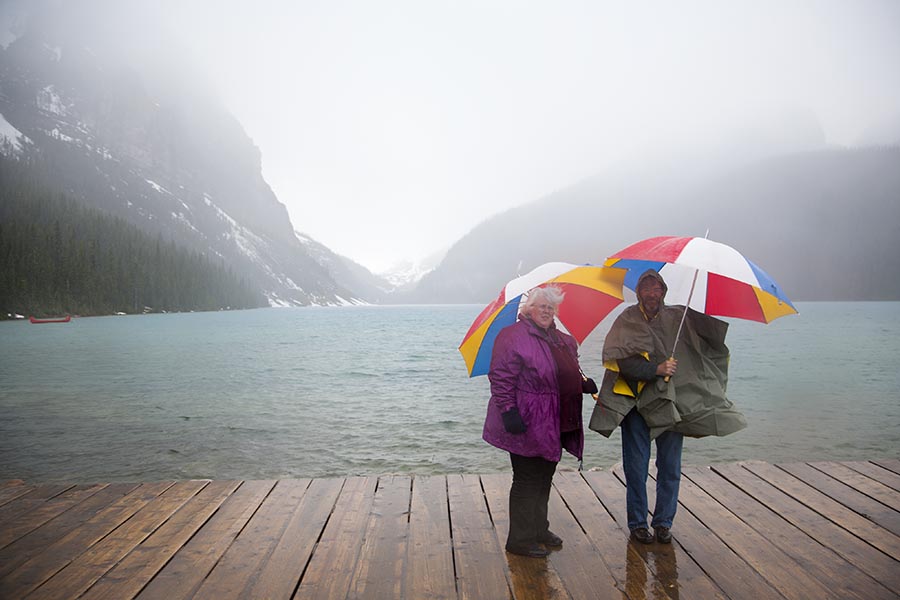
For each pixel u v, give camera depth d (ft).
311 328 214.48
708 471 17.62
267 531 13.20
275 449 35.12
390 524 13.64
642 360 11.32
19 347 119.65
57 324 238.07
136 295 375.25
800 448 34.94
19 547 12.26
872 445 35.58
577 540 12.59
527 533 11.63
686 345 11.78
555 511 14.39
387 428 40.70
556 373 11.00
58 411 47.37
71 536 12.85
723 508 14.49
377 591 10.34
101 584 10.57
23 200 439.63
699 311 12.32
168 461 32.60
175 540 12.64
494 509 14.55
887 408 47.34
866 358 88.63
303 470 30.94
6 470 30.96
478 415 45.42
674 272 13.05
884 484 16.19
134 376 71.46
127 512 14.39
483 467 31.42
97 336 157.99
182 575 10.95
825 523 13.44
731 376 68.54
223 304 518.78
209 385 63.00
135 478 29.55
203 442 36.76
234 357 97.40
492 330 12.47
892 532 12.90
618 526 13.37
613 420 11.59
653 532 13.07
